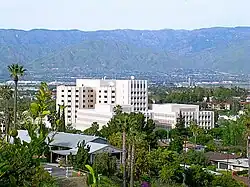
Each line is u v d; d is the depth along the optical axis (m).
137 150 68.06
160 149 75.56
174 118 184.88
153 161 70.19
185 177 72.19
